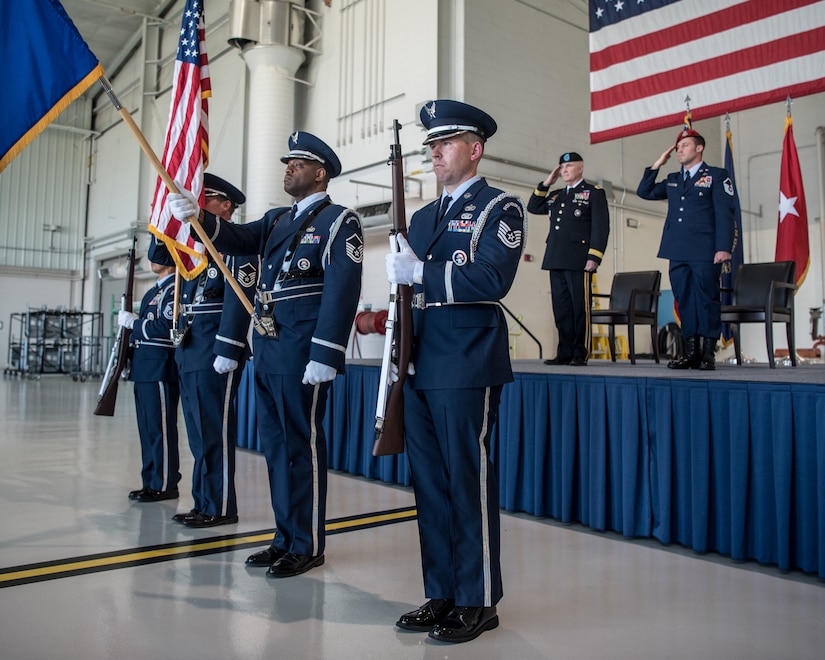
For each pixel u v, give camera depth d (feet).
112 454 17.61
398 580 8.31
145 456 12.52
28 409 28.99
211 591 7.79
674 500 10.36
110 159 56.54
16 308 58.85
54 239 59.98
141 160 50.31
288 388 8.39
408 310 6.68
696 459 9.93
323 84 33.86
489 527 6.67
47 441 19.77
